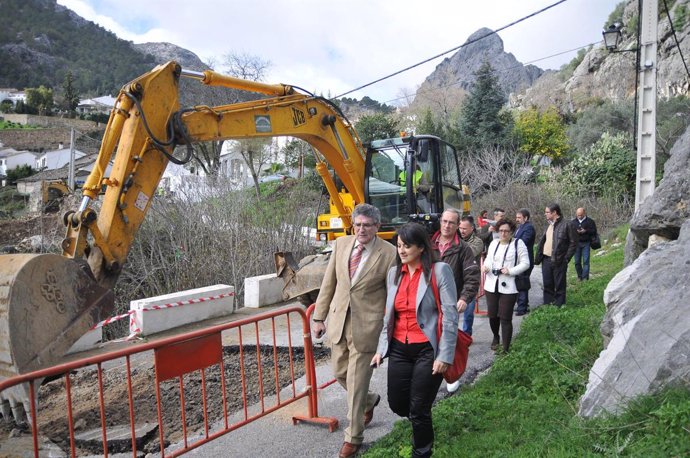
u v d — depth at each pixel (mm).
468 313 7535
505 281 6801
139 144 5594
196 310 9930
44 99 102438
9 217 30453
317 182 32438
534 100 70250
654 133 10492
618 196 23656
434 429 4387
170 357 3834
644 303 4473
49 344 4348
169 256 13445
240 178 17031
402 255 3822
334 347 4535
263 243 14562
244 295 12750
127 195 5422
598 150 26078
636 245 7676
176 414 5602
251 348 8117
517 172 29938
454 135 38594
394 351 3875
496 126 38000
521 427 4129
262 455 4477
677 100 31375
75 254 4973
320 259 9258
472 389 5625
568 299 9820
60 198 15438
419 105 67812
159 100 5832
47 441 4961
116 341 8727
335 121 8930
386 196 10055
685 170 6355
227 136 6844
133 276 12859
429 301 3758
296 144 44344
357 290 4320
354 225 4344
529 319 7816
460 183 12820
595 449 3295
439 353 3621
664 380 3488
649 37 10539
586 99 57250
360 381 4273
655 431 3100
